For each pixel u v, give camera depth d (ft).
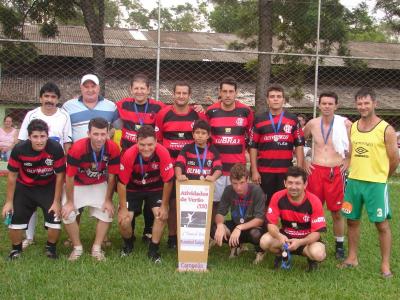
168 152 16.80
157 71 30.45
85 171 16.55
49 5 42.39
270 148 18.35
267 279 15.29
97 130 15.55
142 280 14.70
